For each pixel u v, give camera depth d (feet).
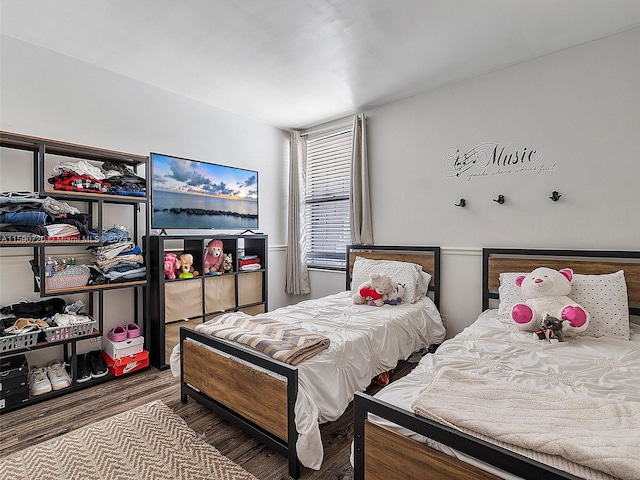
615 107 7.77
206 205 11.23
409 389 4.69
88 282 8.43
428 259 10.61
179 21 7.08
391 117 11.48
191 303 10.23
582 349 6.09
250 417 5.95
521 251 8.87
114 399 7.74
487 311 8.98
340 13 6.79
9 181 7.89
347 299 10.49
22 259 8.13
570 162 8.32
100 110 9.11
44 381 7.72
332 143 13.42
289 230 13.83
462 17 6.95
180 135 10.78
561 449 3.06
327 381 5.89
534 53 8.48
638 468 2.74
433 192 10.59
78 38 7.77
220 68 9.09
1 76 7.65
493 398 4.06
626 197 7.68
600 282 7.27
